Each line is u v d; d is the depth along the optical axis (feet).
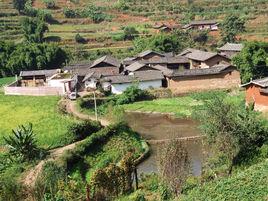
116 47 415.64
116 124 171.42
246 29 431.84
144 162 159.33
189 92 266.98
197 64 310.65
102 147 159.63
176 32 420.77
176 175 104.78
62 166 138.00
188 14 505.25
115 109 234.17
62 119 197.06
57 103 239.71
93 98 248.93
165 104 246.47
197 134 188.03
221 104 120.67
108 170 112.98
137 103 251.80
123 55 385.91
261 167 101.96
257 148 119.24
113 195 112.47
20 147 144.25
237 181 96.12
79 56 388.37
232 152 117.29
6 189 108.88
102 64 306.55
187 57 319.06
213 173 117.70
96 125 174.19
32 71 319.27
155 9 531.91
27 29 427.33
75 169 144.05
